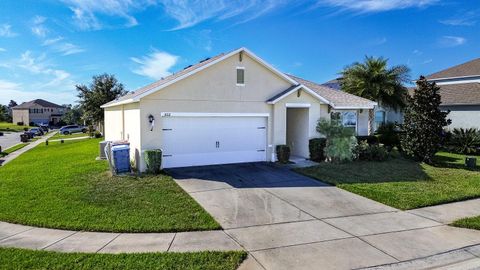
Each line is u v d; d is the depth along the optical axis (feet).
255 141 49.60
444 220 25.31
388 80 80.02
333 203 29.53
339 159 48.70
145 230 22.47
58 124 310.04
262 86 49.37
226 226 23.68
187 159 44.93
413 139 49.34
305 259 18.53
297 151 55.93
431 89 48.34
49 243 20.34
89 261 17.63
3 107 362.53
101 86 131.75
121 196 30.32
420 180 38.06
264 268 17.42
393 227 23.77
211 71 45.29
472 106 71.97
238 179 38.24
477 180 38.19
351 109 64.80
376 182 36.88
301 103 51.83
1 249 19.20
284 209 27.71
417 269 17.75
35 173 42.96
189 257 18.33
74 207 27.17
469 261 18.75
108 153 43.55
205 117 45.57
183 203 28.50
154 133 42.11
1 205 27.81
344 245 20.53
